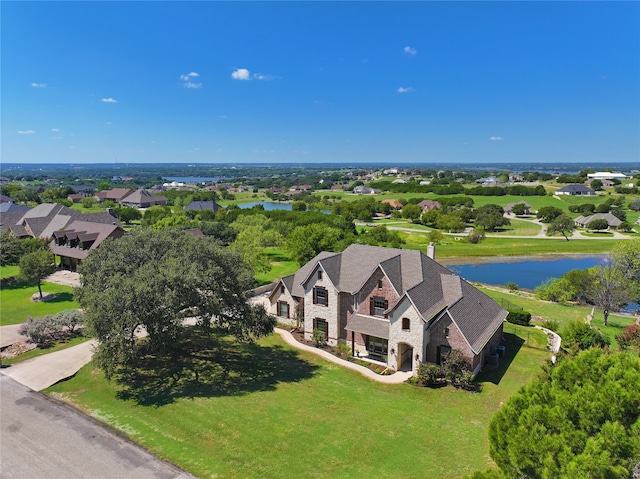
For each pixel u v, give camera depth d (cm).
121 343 2942
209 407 2850
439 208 18038
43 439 2464
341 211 18125
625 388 1482
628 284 5272
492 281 8162
